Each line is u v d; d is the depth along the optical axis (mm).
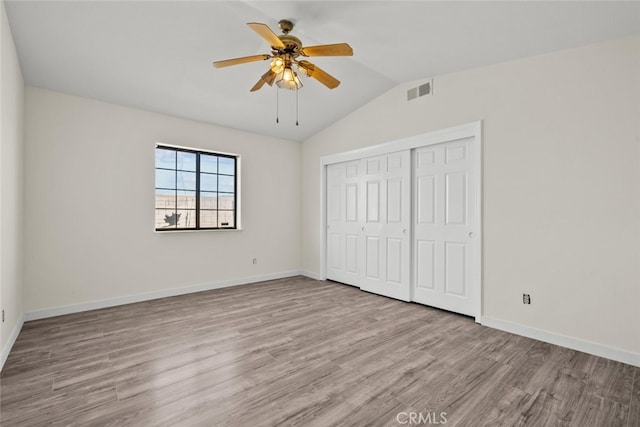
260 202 5168
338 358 2414
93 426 1632
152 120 4055
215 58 3146
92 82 3318
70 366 2271
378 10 2443
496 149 3104
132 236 3891
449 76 3508
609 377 2143
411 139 3871
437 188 3686
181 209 4430
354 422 1675
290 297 4180
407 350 2561
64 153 3428
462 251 3449
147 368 2246
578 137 2596
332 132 5035
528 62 2891
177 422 1667
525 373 2195
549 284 2756
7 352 2396
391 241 4172
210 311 3568
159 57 3061
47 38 2652
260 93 3922
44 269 3309
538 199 2820
